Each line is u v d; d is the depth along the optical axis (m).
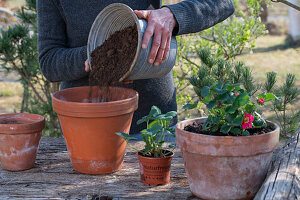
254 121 1.29
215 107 1.29
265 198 1.04
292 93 2.07
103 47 1.64
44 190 1.33
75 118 1.39
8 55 3.30
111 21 1.64
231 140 1.13
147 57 1.43
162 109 2.01
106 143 1.43
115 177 1.44
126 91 1.56
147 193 1.29
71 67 1.78
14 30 3.33
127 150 1.73
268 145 1.18
